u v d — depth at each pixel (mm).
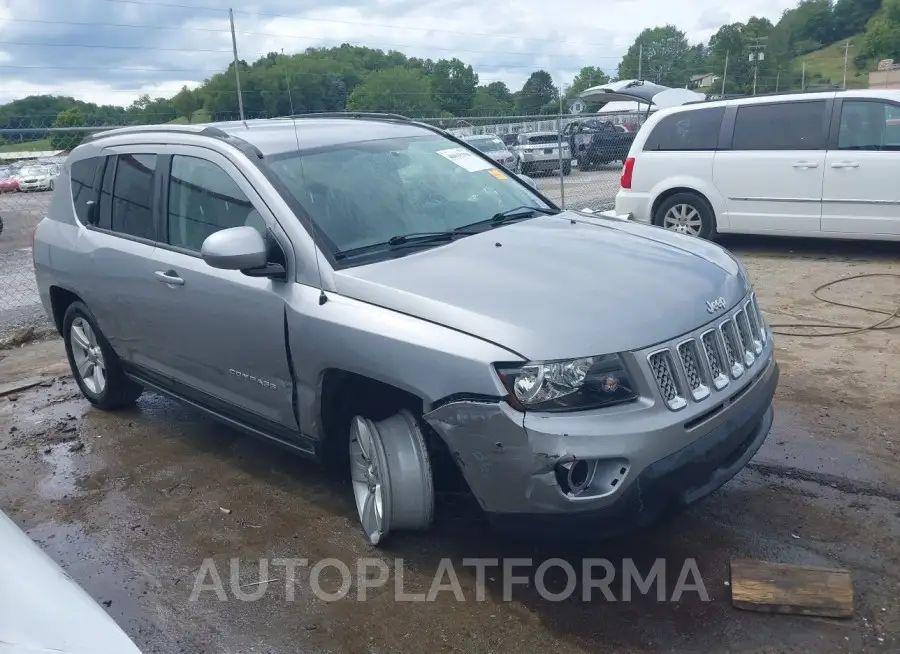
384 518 3484
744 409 3373
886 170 8461
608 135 16156
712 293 3451
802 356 5902
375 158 4363
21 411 5840
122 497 4402
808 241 10070
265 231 3855
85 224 5156
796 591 3125
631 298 3240
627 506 2934
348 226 3850
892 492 3936
